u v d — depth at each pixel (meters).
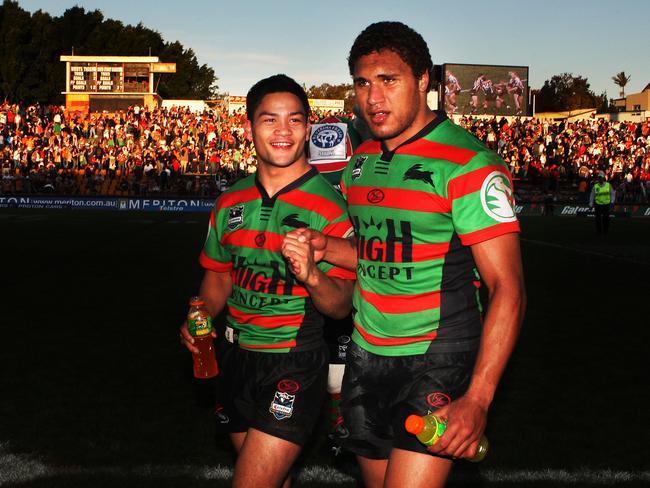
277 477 2.82
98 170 35.22
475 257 2.38
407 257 2.54
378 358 2.63
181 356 6.43
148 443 4.36
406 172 2.54
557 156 39.16
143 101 49.50
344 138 4.50
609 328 7.81
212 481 3.83
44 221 24.08
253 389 2.94
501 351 2.21
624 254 15.62
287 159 2.92
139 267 12.57
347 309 2.90
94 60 49.12
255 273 2.96
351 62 2.56
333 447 4.21
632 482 3.87
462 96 46.09
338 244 2.81
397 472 2.47
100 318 8.12
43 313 8.40
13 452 4.19
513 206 2.41
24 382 5.60
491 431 4.64
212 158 36.88
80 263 13.09
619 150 39.81
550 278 11.79
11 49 63.28
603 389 5.54
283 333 2.93
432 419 2.10
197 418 4.80
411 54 2.46
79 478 3.85
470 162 2.43
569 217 30.64
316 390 2.92
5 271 11.95
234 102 54.78
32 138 39.16
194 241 17.47
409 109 2.50
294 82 2.98
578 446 4.38
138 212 30.56
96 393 5.33
